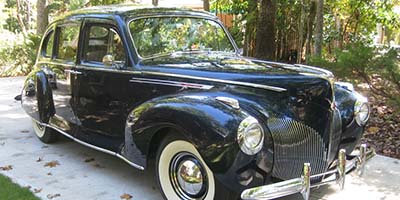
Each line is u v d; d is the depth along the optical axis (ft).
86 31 15.10
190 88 12.12
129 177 14.62
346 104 12.78
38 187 13.70
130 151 12.45
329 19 46.93
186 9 15.98
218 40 16.40
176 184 11.76
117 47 13.89
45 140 18.49
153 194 13.21
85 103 15.12
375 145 17.66
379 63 17.16
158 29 14.51
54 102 17.07
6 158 16.61
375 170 15.05
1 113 24.66
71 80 15.67
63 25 16.53
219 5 45.73
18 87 34.35
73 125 15.97
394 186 13.66
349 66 17.78
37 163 16.05
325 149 11.34
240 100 10.98
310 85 11.06
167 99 11.55
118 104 13.84
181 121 10.64
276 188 10.00
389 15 44.80
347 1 43.98
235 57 14.88
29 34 44.80
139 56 13.53
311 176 11.05
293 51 45.70
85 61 15.11
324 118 11.25
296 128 10.83
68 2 55.21
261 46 27.78
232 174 10.02
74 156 16.87
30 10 78.95
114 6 16.16
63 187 13.75
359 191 13.29
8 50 41.70
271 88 11.07
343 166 11.23
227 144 9.90
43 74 17.57
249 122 9.98
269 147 10.34
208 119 10.25
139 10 14.66
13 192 13.24
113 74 13.88
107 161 16.26
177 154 11.53
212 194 10.75
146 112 11.62
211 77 11.89
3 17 57.93
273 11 27.68
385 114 20.90
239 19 42.93
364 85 18.43
